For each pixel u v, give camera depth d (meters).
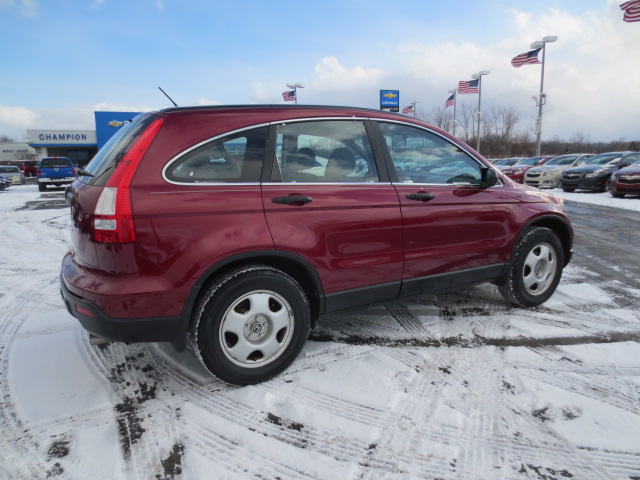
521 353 2.94
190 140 2.36
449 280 3.22
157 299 2.20
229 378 2.45
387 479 1.84
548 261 3.77
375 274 2.85
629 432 2.14
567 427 2.17
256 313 2.45
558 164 19.83
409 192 2.96
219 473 1.87
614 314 3.65
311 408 2.33
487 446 2.04
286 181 2.56
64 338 3.21
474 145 55.16
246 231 2.36
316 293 2.68
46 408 2.33
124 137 2.48
